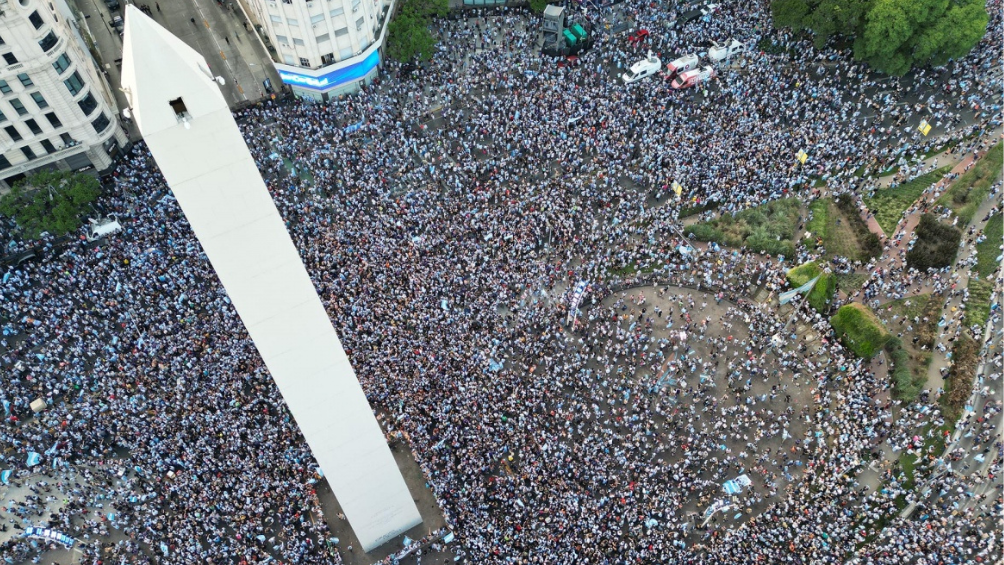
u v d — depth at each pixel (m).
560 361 80.94
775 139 99.44
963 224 93.06
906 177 98.25
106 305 83.31
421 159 100.56
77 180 91.75
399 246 88.25
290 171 99.06
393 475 64.00
